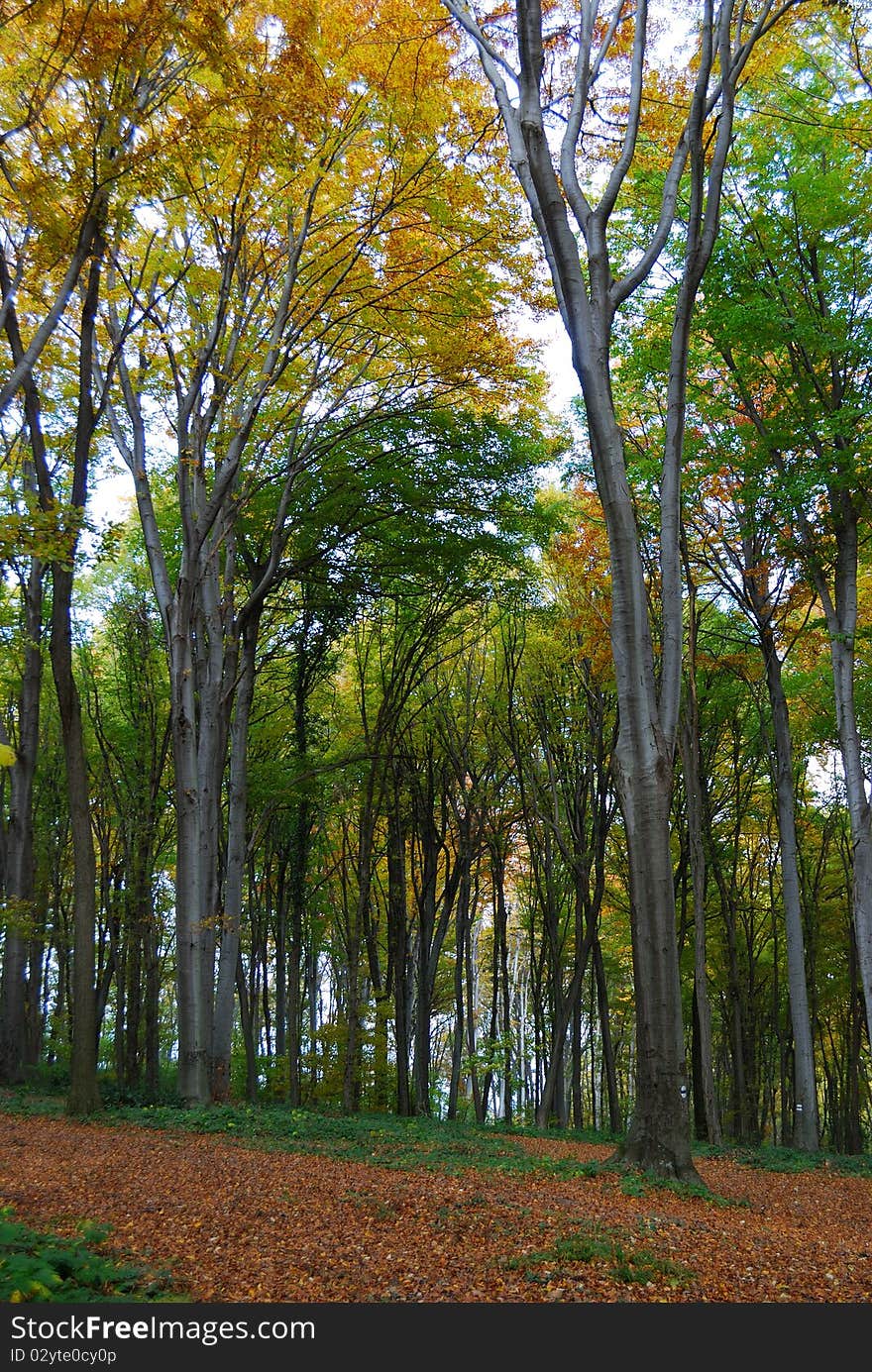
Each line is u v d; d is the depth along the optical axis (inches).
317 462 740.7
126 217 410.9
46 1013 1274.6
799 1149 732.0
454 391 716.0
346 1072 826.2
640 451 754.2
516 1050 1347.2
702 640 956.6
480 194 600.7
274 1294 232.4
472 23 483.2
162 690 919.7
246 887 1160.8
